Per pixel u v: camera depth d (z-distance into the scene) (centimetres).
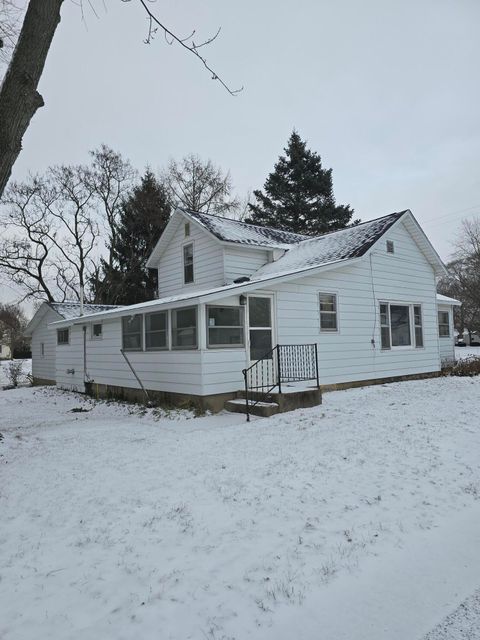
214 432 870
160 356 1275
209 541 429
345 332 1435
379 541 422
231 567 382
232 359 1155
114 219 3266
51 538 450
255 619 316
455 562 388
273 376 1238
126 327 1462
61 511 514
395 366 1581
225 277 1542
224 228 1677
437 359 1752
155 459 703
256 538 432
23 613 331
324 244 1641
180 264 1764
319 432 803
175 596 344
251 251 1633
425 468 609
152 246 3106
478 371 1711
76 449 800
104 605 337
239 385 1161
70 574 381
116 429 987
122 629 309
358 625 309
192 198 3572
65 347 1956
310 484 562
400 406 1005
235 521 469
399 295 1620
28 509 527
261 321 1234
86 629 310
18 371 2625
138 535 445
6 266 2961
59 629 312
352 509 491
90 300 3250
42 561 405
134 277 3083
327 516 475
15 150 552
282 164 4075
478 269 3369
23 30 552
